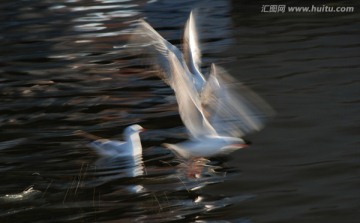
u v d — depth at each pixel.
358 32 20.30
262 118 13.88
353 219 9.84
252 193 10.80
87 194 11.02
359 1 24.09
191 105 9.31
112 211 10.43
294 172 11.43
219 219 10.00
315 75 16.55
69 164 12.25
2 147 13.24
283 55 18.47
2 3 28.23
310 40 19.80
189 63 9.25
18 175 11.88
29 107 15.68
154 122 14.23
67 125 14.34
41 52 20.72
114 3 26.81
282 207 10.31
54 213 10.47
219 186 11.08
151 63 8.95
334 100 14.77
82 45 21.17
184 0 26.52
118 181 11.48
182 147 9.81
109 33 22.36
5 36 23.09
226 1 25.69
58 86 17.20
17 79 18.05
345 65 17.19
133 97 15.95
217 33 21.39
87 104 15.66
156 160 12.22
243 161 11.95
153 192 10.98
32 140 13.55
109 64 18.89
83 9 26.11
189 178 11.41
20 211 10.58
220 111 9.68
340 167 11.54
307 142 12.65
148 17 24.25
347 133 12.94
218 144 9.70
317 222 9.83
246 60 18.17
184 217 10.10
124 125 14.15
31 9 26.72
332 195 10.60
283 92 15.48
